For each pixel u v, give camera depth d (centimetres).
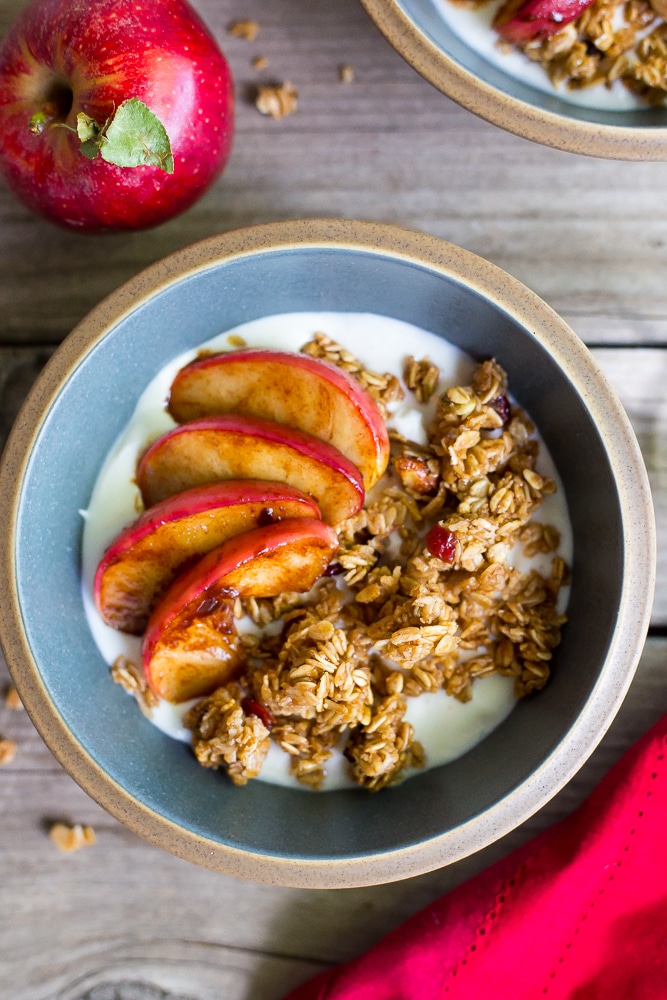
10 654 55
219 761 58
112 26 56
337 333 59
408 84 62
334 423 56
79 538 58
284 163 62
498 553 58
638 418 62
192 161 58
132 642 59
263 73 62
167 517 56
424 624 57
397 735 58
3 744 62
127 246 62
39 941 63
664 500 62
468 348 58
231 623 57
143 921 63
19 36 57
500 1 59
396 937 61
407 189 62
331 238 55
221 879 63
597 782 62
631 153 57
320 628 57
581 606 58
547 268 62
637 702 62
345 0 62
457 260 55
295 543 55
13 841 63
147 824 55
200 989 63
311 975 63
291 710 57
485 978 61
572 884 60
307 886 55
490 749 58
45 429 55
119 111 55
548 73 60
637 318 62
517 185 62
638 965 60
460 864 63
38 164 57
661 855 60
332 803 58
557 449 58
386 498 58
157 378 58
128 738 58
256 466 56
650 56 60
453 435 57
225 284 56
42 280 62
